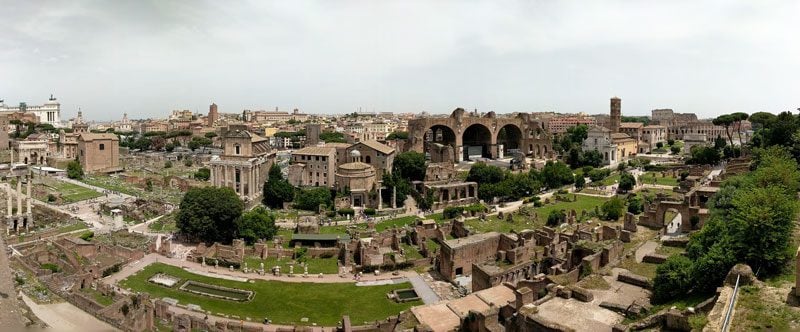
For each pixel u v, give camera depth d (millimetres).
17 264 94688
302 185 186625
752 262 56906
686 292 58156
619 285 64750
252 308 85812
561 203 160750
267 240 128250
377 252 111625
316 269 107688
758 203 60094
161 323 75312
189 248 120812
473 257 103062
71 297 75500
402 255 112688
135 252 109375
